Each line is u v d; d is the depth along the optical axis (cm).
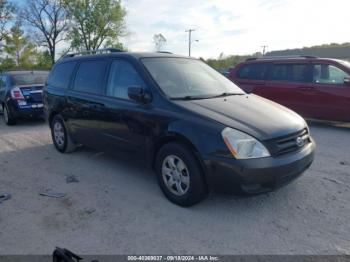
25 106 881
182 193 367
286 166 334
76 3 4384
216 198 390
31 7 4347
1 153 624
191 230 324
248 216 349
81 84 531
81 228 333
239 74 933
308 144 386
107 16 4569
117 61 467
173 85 417
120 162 540
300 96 806
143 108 402
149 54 467
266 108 402
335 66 763
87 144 534
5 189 441
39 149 644
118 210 369
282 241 302
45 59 4659
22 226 341
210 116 351
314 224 330
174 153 364
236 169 319
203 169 342
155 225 335
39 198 408
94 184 448
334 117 766
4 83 962
